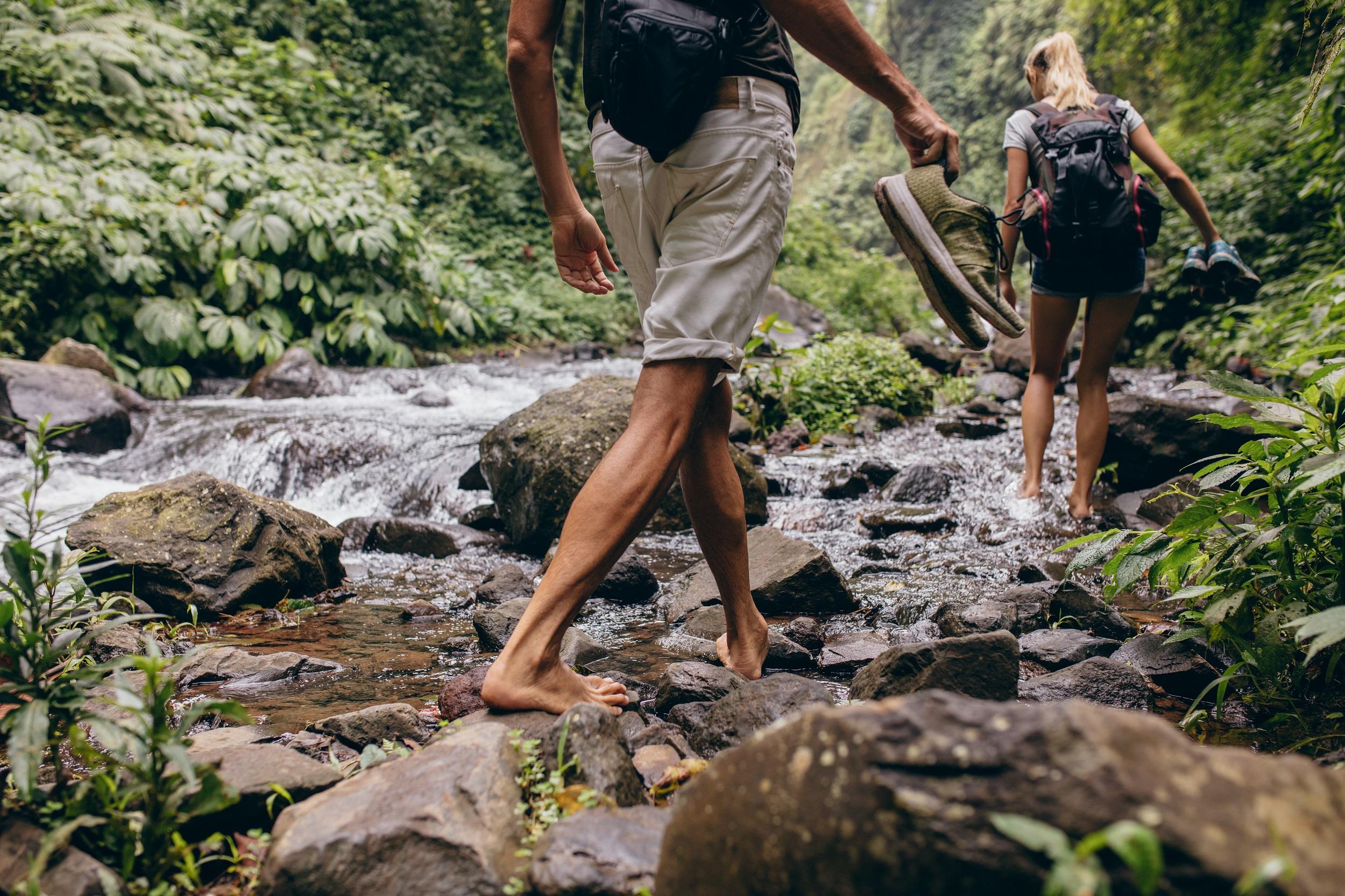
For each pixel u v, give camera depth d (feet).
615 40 5.23
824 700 5.33
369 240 28.19
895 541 11.66
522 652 5.16
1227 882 2.14
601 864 3.45
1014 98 88.07
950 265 5.54
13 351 22.36
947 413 21.65
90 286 24.35
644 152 5.63
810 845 2.60
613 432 12.34
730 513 6.41
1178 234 29.45
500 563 11.63
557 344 35.45
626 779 4.39
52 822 3.88
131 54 29.30
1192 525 6.05
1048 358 12.45
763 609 8.85
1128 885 2.22
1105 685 6.15
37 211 22.75
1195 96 39.93
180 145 29.04
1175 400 14.47
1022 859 2.31
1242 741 5.43
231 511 9.64
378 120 39.24
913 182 5.62
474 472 14.52
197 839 4.17
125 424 18.28
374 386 24.36
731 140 5.43
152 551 9.09
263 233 27.04
